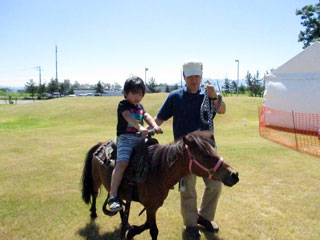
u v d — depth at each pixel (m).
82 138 12.52
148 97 24.70
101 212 4.82
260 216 4.66
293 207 5.00
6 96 66.94
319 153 8.91
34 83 65.75
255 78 46.53
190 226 4.00
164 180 3.21
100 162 3.80
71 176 6.86
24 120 19.92
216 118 17.38
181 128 3.90
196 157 2.89
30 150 9.95
